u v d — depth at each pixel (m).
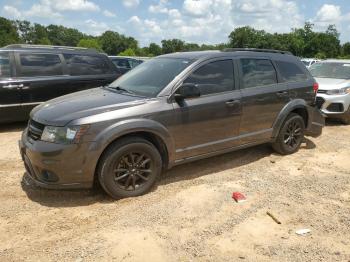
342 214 4.31
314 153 6.60
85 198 4.59
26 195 4.67
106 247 3.58
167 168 4.95
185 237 3.77
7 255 3.46
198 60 5.16
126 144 4.41
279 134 6.19
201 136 5.11
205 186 5.01
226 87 5.36
